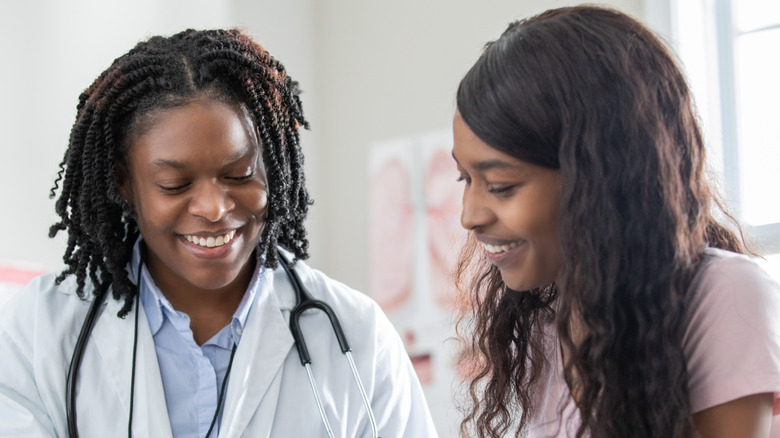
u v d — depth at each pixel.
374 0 2.87
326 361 1.27
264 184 1.21
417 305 2.59
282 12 2.85
